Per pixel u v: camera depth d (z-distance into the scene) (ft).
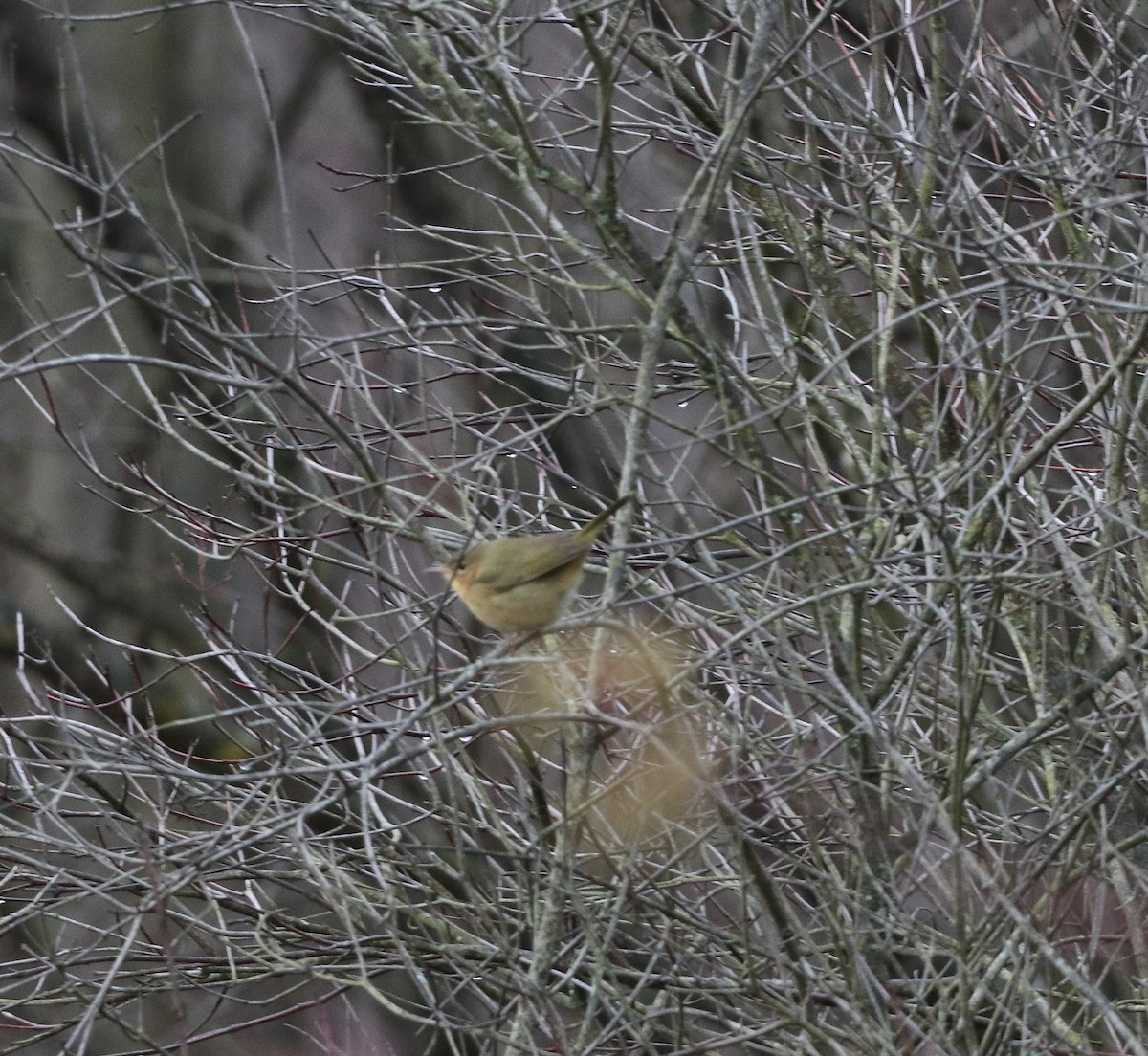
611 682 32.17
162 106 72.64
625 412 40.47
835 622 33.76
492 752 44.65
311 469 33.30
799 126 48.70
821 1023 30.42
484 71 33.42
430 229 48.01
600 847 29.55
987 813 37.35
